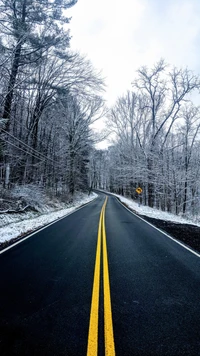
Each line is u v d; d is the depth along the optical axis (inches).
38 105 829.8
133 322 117.3
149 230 417.1
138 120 1198.9
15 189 657.6
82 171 1729.8
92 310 129.2
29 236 346.6
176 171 1050.7
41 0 622.5
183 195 1164.5
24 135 849.5
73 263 216.4
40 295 148.3
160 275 187.8
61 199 1073.5
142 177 1085.8
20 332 108.5
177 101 1002.1
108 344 99.7
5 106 576.4
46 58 725.3
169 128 1031.0
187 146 1123.9
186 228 474.6
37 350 96.1
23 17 622.8
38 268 201.8
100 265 210.7
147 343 100.8
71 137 1242.0
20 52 612.4
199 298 147.1
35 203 701.3
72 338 103.9
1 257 235.0
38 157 890.1
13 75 590.9
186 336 106.5
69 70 792.9
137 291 155.8
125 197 2027.6
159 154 1040.8
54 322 116.8
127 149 1293.1
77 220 545.3
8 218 465.4
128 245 292.8
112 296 147.6
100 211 792.3
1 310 129.1
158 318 121.6
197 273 194.9
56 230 401.7
